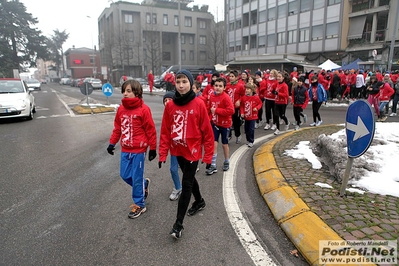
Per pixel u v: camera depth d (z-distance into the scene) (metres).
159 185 4.63
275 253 2.82
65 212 3.71
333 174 4.36
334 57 32.50
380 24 30.00
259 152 6.06
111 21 54.53
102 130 8.96
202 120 3.25
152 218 3.56
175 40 57.34
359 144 3.30
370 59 29.44
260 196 4.16
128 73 53.09
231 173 5.16
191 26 57.50
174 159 3.95
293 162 5.08
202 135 3.39
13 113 10.34
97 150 6.67
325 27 32.69
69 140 7.67
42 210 3.77
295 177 4.34
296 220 3.20
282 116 8.88
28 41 51.09
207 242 3.04
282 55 27.66
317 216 3.14
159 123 10.05
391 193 3.64
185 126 3.22
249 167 5.48
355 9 30.80
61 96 24.70
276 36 38.59
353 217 3.09
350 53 31.16
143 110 3.45
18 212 3.71
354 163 4.33
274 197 3.88
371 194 3.67
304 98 8.71
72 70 78.44
